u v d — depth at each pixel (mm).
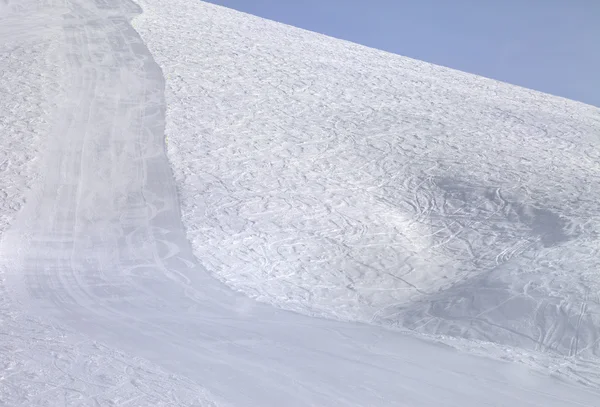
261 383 5719
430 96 26391
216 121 20766
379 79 28141
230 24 34625
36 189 15852
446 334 8711
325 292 11062
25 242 13039
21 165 16969
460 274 11859
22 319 7879
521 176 17062
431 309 9750
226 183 16734
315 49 32281
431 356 7105
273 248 13266
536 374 6566
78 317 8211
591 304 8555
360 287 11430
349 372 6242
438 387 5922
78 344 6719
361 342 7660
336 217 15109
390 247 13539
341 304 10438
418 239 14055
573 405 5617
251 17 38531
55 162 17359
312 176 17516
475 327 8750
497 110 25391
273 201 15820
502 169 17766
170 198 15805
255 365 6293
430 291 11109
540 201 14852
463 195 15984
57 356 6168
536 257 10969
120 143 18750
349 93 25297
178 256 12539
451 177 17250
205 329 7828
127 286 10508
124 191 16094
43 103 20938
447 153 19328
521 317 8703
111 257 12391
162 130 19750
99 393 5180
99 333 7316
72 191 15922
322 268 12352
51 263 11859
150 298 9742
